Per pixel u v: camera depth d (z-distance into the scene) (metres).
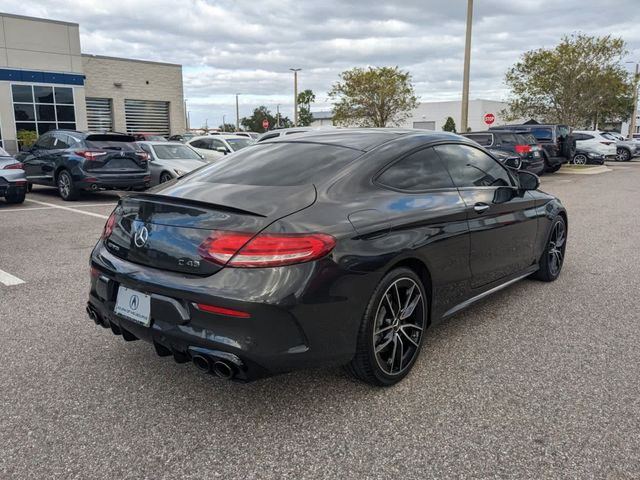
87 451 2.60
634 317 4.45
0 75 23.05
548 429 2.78
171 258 2.80
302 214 2.79
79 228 8.52
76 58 25.34
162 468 2.48
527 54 30.44
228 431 2.78
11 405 3.02
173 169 13.05
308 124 59.81
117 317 3.05
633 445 2.63
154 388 3.23
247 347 2.60
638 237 7.99
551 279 5.49
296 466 2.50
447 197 3.67
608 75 28.45
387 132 3.87
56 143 12.48
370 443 2.67
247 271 2.60
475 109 59.31
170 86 32.94
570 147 21.03
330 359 2.86
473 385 3.26
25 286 5.30
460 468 2.47
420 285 3.35
